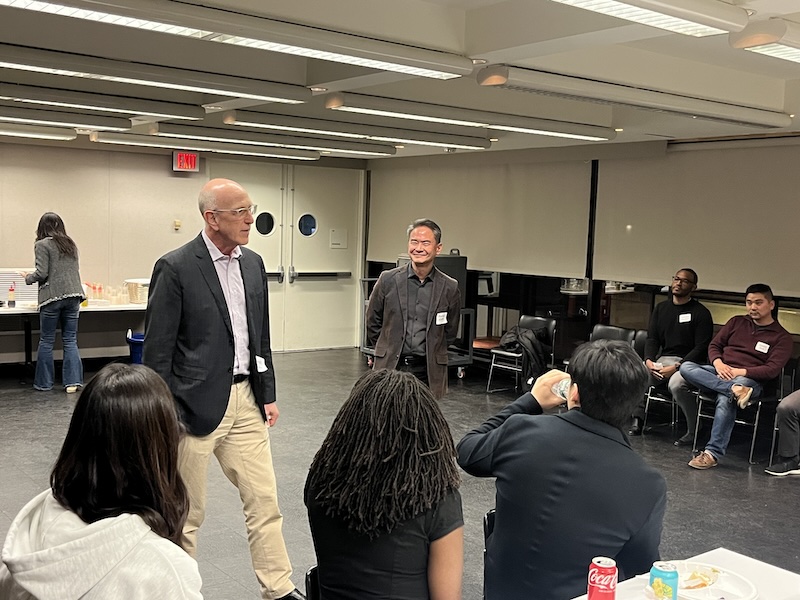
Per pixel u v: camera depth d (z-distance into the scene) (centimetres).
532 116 634
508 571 228
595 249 858
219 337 328
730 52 479
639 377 220
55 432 639
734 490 559
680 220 783
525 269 929
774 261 717
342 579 186
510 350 854
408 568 183
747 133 701
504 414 254
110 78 446
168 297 321
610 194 839
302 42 334
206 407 325
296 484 537
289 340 1112
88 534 136
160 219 984
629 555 221
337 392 834
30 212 897
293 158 1049
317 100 673
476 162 957
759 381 626
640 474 218
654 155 779
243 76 483
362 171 1145
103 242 947
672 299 716
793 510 520
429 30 377
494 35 378
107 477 142
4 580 146
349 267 1153
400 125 725
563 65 436
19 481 517
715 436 616
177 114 596
